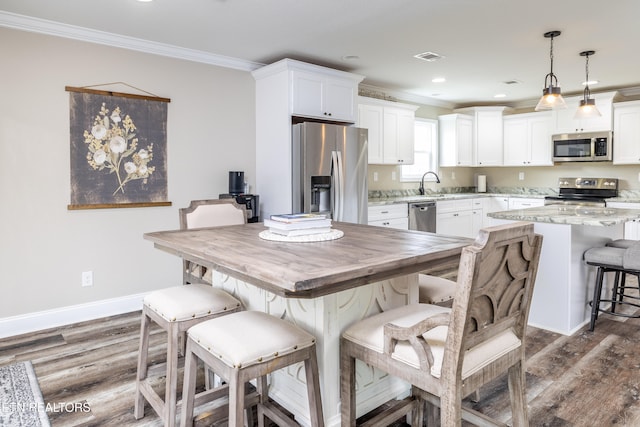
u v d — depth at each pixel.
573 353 2.67
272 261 1.44
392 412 1.69
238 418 1.34
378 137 5.23
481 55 4.06
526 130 6.29
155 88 3.69
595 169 5.98
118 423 1.96
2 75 2.99
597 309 3.03
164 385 2.31
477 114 6.46
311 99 4.12
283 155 4.05
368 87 5.41
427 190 6.46
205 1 2.79
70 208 3.29
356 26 3.28
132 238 3.62
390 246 1.72
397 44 3.71
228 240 1.95
